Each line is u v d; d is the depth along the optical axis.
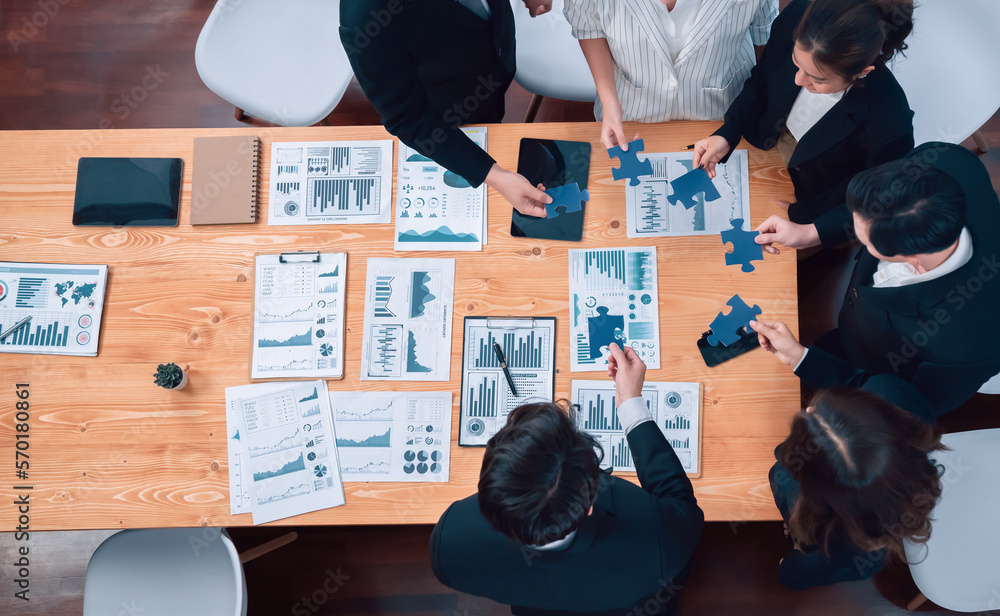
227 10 2.43
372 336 1.89
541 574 1.40
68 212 1.99
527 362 1.86
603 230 1.90
